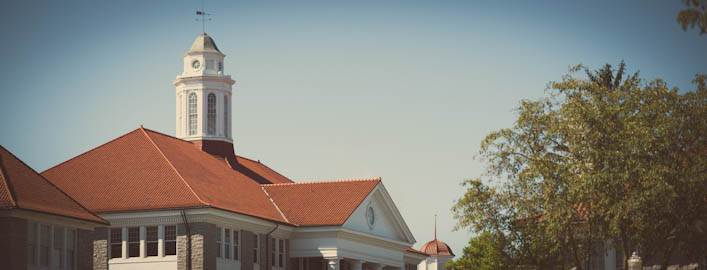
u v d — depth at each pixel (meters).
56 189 48.62
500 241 54.47
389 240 74.44
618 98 53.28
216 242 57.94
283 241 66.88
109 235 57.78
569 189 51.69
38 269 44.88
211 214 56.78
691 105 52.16
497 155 55.19
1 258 43.25
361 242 70.44
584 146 51.91
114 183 59.34
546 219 52.03
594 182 50.72
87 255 48.41
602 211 51.22
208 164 68.19
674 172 50.34
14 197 44.16
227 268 59.22
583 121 52.19
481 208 54.66
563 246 55.50
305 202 69.62
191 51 75.81
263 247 63.75
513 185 54.41
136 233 57.62
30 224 44.84
